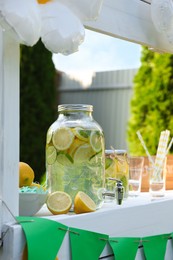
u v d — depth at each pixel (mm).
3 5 707
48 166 982
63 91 5855
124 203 1048
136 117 4320
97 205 954
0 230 765
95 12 855
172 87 4086
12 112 798
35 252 757
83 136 953
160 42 1225
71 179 945
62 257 822
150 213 1059
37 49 4715
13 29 719
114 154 1142
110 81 5492
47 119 4805
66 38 783
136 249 948
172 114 4059
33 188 947
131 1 1107
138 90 4312
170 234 1051
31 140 4641
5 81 785
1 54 778
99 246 873
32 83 4684
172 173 1424
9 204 793
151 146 4164
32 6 724
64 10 804
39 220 797
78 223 866
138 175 1277
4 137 785
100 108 5578
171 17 1104
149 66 4230
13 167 801
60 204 908
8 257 761
